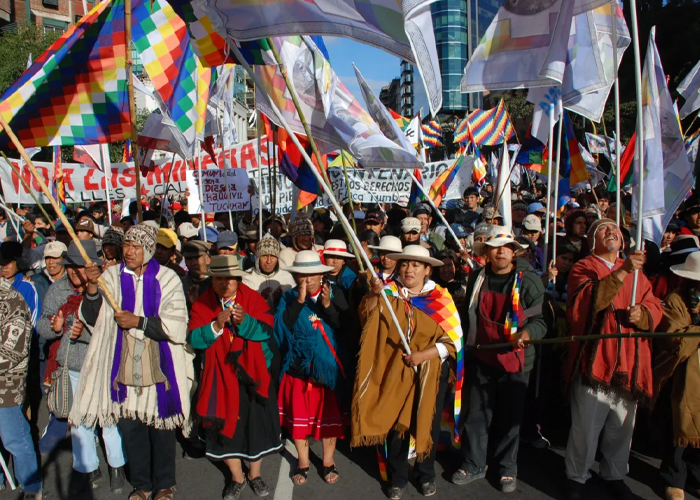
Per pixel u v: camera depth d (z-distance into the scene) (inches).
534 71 175.0
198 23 156.7
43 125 209.3
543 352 207.0
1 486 175.8
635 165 175.9
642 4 1028.5
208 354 171.5
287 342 183.6
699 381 161.2
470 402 180.1
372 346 168.2
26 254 265.7
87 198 402.6
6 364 161.9
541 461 193.9
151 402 157.9
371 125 184.7
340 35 129.8
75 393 157.8
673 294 169.8
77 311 171.9
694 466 170.7
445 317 167.6
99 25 215.0
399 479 169.5
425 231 293.0
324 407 179.5
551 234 271.1
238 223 376.2
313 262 176.1
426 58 107.3
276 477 184.5
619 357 159.9
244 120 1611.7
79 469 172.7
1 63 790.5
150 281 162.1
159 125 271.9
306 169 252.8
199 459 198.5
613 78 179.9
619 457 167.2
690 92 306.2
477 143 491.2
